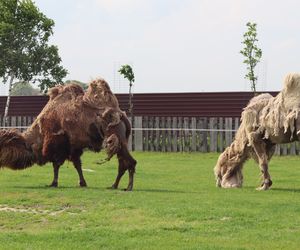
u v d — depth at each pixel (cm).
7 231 1225
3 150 1731
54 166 1773
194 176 2150
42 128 1761
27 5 3562
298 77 1719
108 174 2183
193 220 1280
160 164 2600
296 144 2934
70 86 1792
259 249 1055
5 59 3566
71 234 1164
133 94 3466
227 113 3278
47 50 3638
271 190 1752
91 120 1733
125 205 1423
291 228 1209
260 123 1784
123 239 1126
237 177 1869
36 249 1070
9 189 1662
